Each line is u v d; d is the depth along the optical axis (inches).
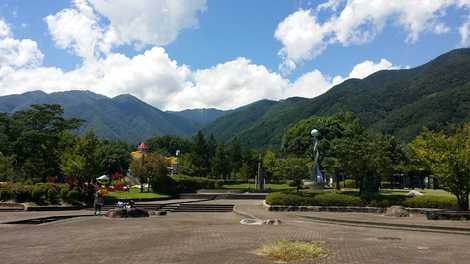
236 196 1689.2
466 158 960.9
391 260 461.4
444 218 887.1
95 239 621.6
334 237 645.9
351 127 2635.3
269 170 2682.1
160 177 1745.8
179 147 5246.1
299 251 489.4
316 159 1633.9
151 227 784.3
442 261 458.3
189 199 1616.6
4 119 2229.3
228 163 3329.2
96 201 1080.2
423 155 1043.9
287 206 1109.1
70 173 1360.7
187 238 629.0
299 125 2790.4
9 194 1240.2
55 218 970.1
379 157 1291.8
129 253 501.7
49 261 454.6
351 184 2214.6
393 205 1087.6
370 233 703.1
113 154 3233.3
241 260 456.1
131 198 1429.6
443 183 1023.6
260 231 717.9
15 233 697.6
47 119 2292.1
